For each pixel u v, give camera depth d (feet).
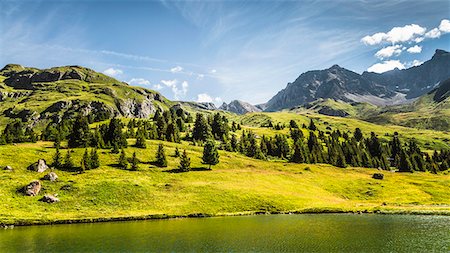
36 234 206.80
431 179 460.14
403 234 199.41
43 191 297.74
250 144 627.05
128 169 390.42
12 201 271.90
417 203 335.88
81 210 271.90
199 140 647.56
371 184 423.23
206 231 214.48
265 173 447.83
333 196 374.43
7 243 183.73
